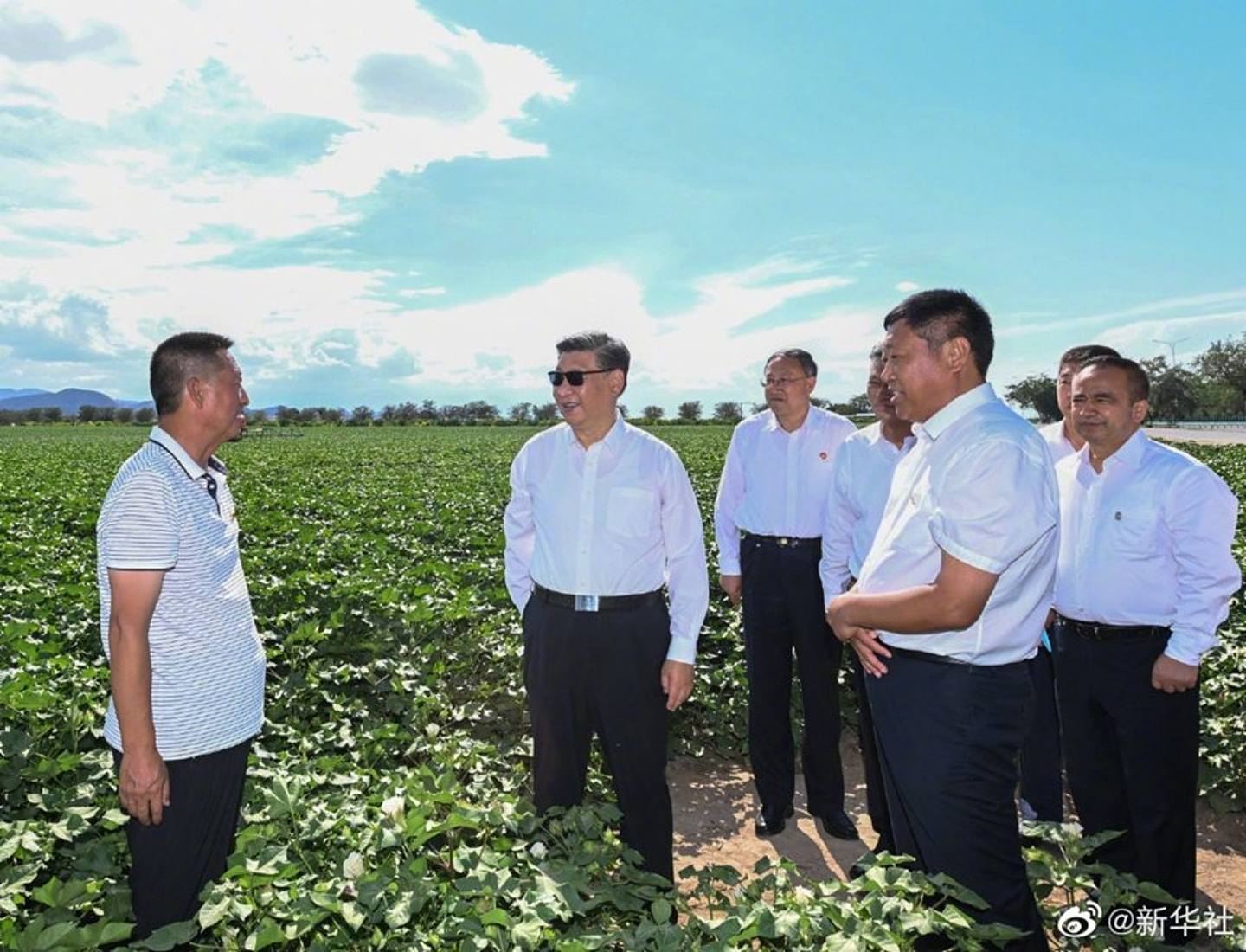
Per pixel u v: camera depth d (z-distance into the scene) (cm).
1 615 666
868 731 418
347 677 534
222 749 286
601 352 350
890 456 414
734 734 571
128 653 260
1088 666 377
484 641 625
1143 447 367
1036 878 287
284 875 264
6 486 1873
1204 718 520
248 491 1809
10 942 234
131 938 280
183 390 274
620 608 359
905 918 236
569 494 362
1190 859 363
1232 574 343
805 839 466
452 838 306
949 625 266
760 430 485
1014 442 266
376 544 1020
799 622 463
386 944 244
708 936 245
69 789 354
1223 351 8825
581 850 301
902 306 289
